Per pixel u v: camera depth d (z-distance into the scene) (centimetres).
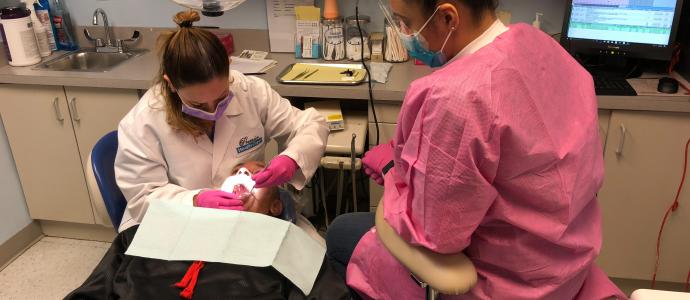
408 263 102
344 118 237
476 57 92
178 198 144
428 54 106
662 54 212
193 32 129
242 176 145
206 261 123
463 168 87
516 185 93
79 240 283
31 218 278
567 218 98
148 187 148
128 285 120
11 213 265
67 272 257
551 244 103
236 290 119
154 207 135
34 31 259
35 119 248
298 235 135
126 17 277
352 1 256
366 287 131
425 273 99
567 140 96
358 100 255
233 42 269
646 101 196
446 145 88
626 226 221
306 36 253
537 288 106
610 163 211
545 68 98
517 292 105
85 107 241
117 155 152
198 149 154
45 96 242
